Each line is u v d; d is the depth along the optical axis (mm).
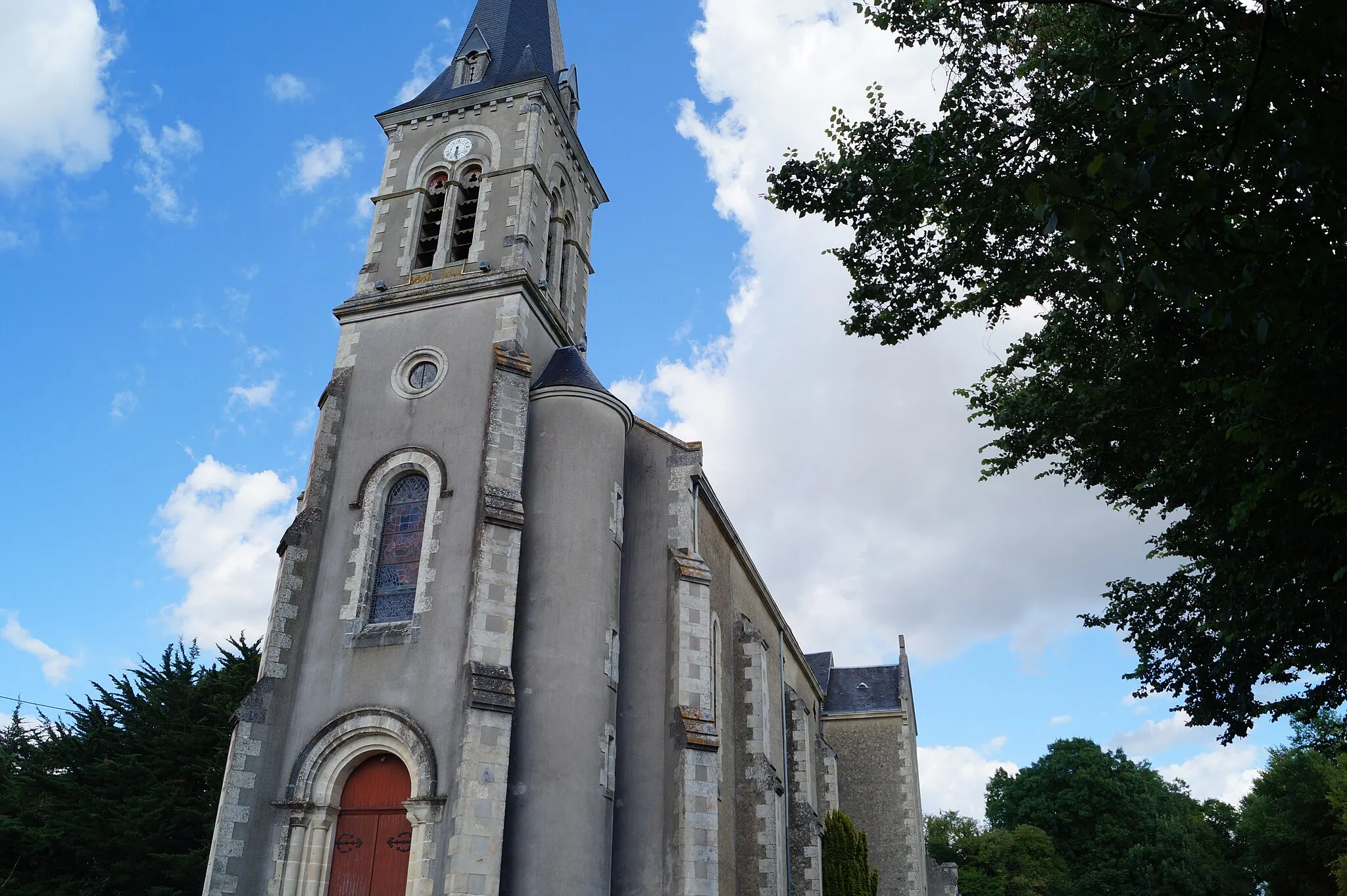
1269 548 11938
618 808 19203
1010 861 57625
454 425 20625
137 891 26375
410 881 16203
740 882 22969
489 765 16484
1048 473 15742
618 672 20422
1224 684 15219
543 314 23344
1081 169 10867
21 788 28438
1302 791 46438
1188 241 7816
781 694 30953
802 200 13078
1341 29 6336
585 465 20703
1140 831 57969
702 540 24078
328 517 20484
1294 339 8086
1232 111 7379
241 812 17250
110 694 31797
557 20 30953
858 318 14258
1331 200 7504
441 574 18906
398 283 23750
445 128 26062
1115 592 16344
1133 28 10594
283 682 18609
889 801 40281
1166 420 13289
